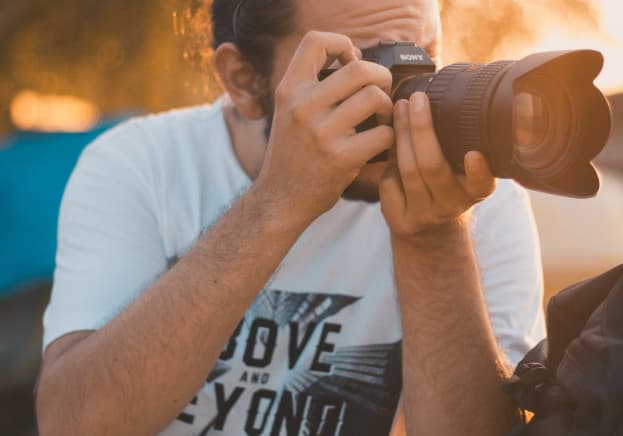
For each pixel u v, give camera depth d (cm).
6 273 569
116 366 207
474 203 197
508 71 179
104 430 209
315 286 237
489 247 237
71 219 244
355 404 237
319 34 202
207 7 290
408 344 213
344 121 197
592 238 548
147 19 638
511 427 207
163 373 205
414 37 229
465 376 208
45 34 679
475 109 181
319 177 199
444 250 209
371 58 208
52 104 696
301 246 235
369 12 226
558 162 185
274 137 204
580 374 165
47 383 218
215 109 257
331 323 236
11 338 617
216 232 208
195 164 249
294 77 202
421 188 195
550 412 171
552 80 183
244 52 244
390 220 205
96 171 247
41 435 220
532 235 245
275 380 237
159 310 206
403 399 216
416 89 197
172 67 591
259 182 206
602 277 179
